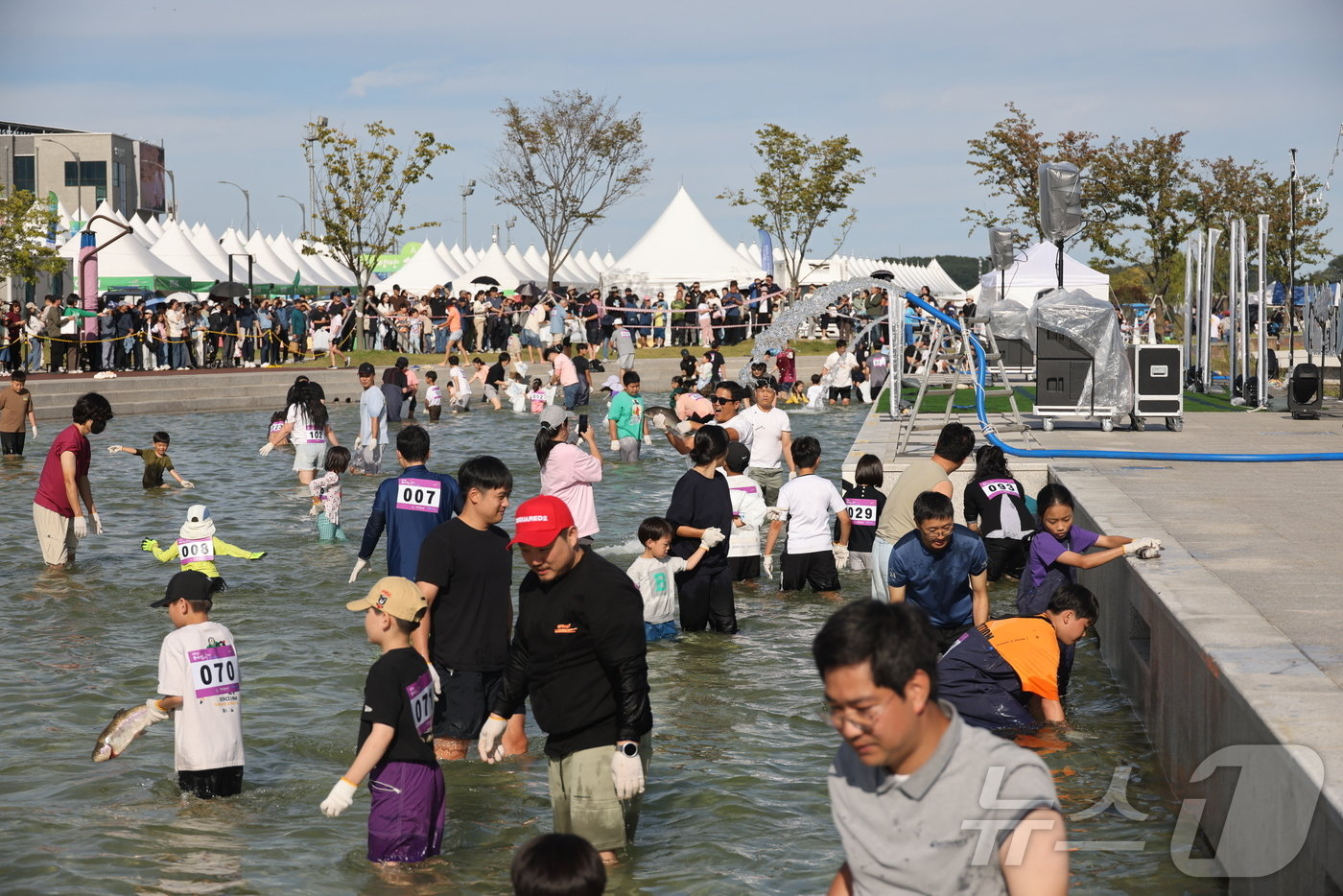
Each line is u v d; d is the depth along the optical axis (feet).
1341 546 29.68
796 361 138.62
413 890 19.04
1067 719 26.45
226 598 38.17
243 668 30.91
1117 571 29.86
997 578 39.06
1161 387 59.26
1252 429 61.26
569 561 19.52
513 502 56.49
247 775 24.07
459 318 133.39
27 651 32.40
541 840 11.40
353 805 22.68
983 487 39.06
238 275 168.25
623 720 19.49
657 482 61.52
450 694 24.84
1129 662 27.86
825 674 9.94
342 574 41.68
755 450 49.29
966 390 89.35
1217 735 18.65
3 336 113.60
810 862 19.89
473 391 121.29
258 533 49.03
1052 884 9.94
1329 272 157.48
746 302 146.92
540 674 19.90
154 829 21.35
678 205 169.48
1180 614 22.03
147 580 40.78
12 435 71.31
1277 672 18.11
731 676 30.55
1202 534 31.45
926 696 10.00
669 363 133.18
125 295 143.64
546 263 205.36
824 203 176.14
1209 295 89.71
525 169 171.63
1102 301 61.93
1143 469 45.75
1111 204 154.92
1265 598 23.76
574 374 101.50
